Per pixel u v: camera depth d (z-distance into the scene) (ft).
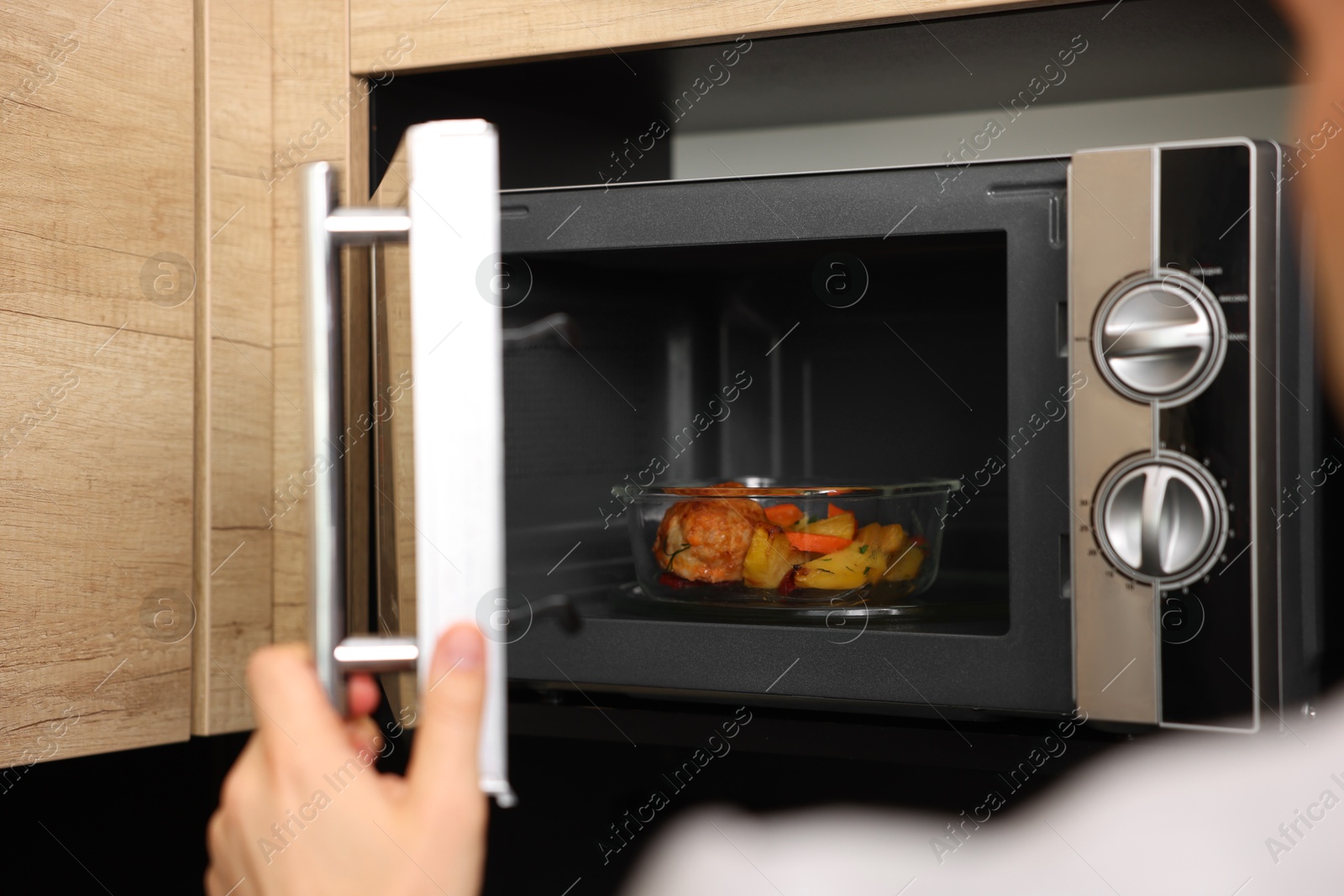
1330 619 1.91
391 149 2.37
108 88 2.00
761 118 2.96
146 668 2.07
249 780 1.24
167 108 2.10
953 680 1.91
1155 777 1.91
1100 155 1.76
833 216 1.97
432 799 1.14
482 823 1.17
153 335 2.07
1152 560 1.74
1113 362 1.76
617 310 2.53
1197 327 1.71
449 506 1.14
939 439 2.49
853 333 2.54
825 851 2.63
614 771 2.78
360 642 1.20
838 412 2.57
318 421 1.17
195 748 3.28
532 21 2.20
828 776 2.63
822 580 2.10
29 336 1.88
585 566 2.48
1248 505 1.69
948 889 2.52
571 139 2.81
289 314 2.28
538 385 2.32
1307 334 1.80
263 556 2.27
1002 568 2.46
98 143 1.98
